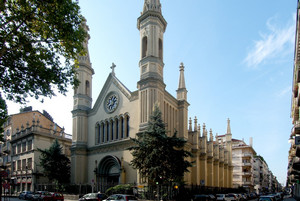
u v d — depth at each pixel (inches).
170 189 1181.7
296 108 1072.8
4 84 762.2
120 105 1657.2
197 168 1828.2
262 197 1079.0
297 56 745.0
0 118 890.1
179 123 1749.5
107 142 1674.5
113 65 1775.3
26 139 2204.7
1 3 677.3
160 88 1477.6
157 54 1520.7
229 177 2827.3
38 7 720.3
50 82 788.0
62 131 2386.8
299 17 618.5
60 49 797.9
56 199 1381.6
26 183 2066.9
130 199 957.8
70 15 743.1
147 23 1556.3
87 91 1955.0
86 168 1766.7
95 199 1159.0
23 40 729.0
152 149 1136.8
